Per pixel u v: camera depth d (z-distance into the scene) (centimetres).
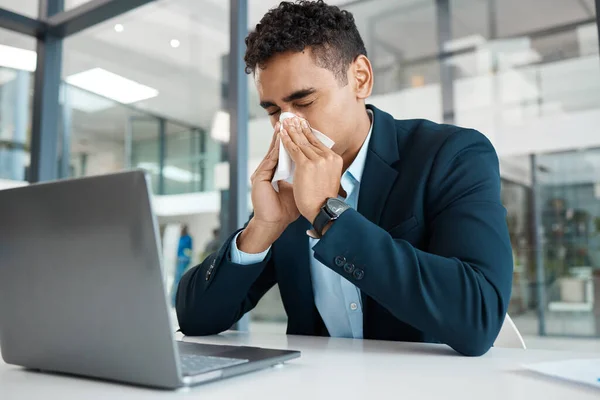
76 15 300
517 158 233
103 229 50
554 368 58
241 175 227
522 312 242
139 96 285
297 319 111
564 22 223
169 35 279
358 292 102
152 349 49
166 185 263
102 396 48
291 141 87
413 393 48
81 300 54
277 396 48
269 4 240
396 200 101
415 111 242
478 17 235
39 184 54
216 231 245
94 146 301
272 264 119
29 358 60
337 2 258
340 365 64
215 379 53
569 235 229
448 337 72
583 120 221
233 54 232
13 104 313
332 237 76
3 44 311
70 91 318
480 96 235
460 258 80
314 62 92
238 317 113
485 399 46
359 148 107
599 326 227
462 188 92
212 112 258
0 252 60
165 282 48
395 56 246
